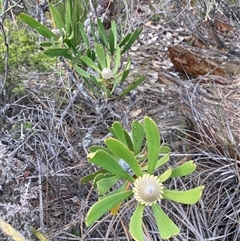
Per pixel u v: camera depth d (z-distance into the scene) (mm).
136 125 321
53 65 581
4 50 532
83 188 454
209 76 682
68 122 567
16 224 376
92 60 478
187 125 564
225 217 455
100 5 615
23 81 557
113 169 284
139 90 644
